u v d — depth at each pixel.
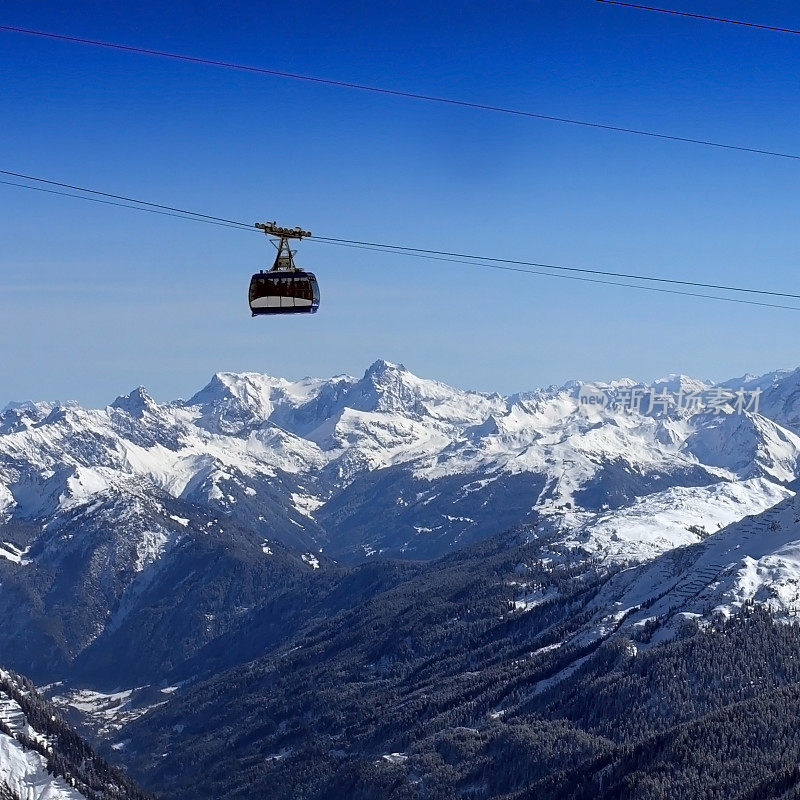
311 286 141.38
